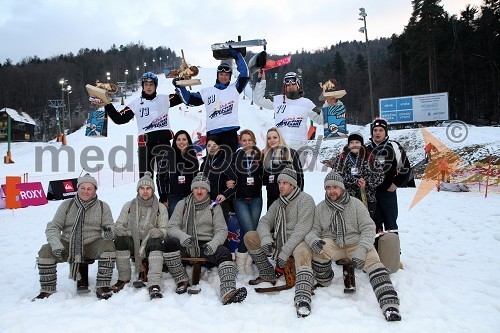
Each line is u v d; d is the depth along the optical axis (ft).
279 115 19.40
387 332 10.58
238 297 12.64
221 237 14.21
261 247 13.79
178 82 19.13
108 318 11.38
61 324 10.93
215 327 11.02
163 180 18.43
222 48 19.34
